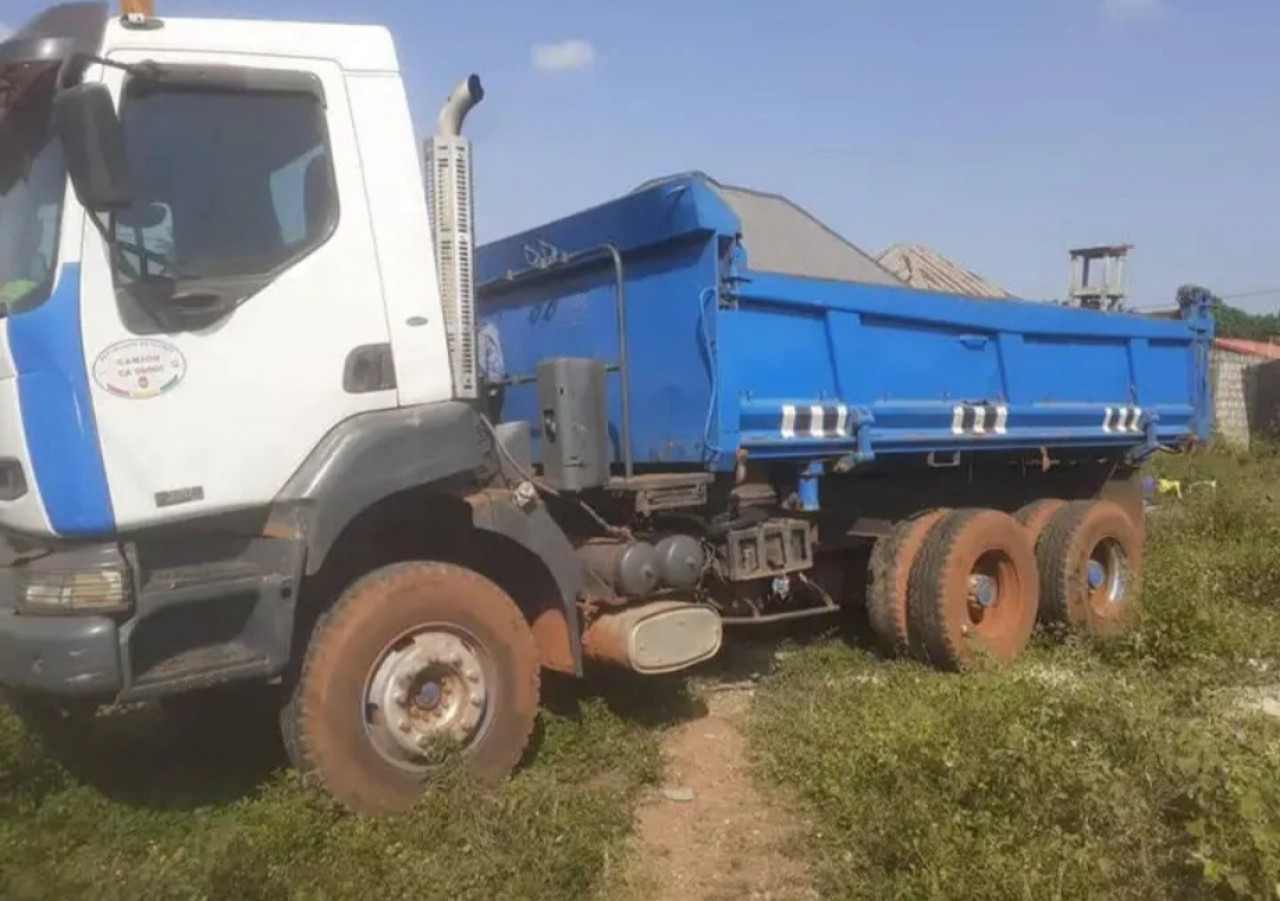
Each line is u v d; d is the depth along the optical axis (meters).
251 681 4.44
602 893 4.16
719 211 5.73
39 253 4.24
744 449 5.93
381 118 4.81
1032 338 7.93
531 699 5.05
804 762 5.26
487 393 6.12
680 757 5.61
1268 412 26.95
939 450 7.27
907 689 6.04
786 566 6.45
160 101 4.33
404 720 4.71
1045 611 7.80
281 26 4.64
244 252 4.46
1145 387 9.11
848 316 6.54
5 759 4.76
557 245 6.49
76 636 4.03
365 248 4.72
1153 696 5.66
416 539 5.16
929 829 4.09
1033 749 4.48
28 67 4.15
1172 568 8.46
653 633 5.51
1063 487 9.02
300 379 4.54
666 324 5.97
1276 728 5.43
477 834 4.29
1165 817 4.27
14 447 4.22
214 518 4.43
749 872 4.40
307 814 4.36
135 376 4.21
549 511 5.67
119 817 4.59
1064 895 3.76
